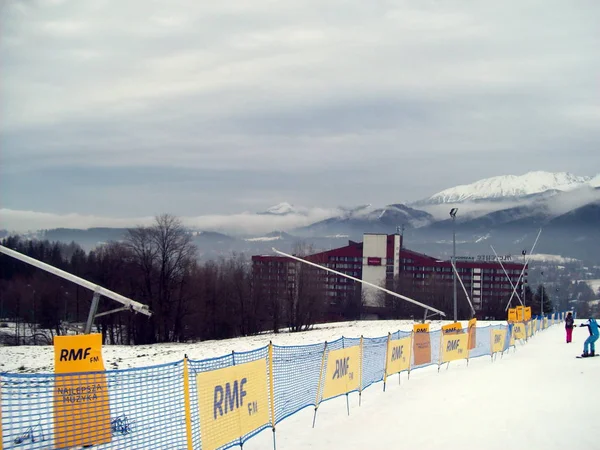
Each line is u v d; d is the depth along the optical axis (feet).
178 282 233.14
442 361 79.46
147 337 227.40
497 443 37.55
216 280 272.31
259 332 281.74
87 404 34.55
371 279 489.67
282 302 282.56
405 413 49.19
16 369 89.45
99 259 260.01
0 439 28.94
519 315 137.08
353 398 58.18
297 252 328.08
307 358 48.65
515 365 79.77
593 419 42.34
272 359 43.47
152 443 35.29
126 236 231.91
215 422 35.01
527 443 37.24
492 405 49.85
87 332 80.94
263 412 40.75
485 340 97.14
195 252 262.88
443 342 79.87
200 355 117.60
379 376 62.28
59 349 40.63
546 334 165.58
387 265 489.26
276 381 43.96
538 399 51.13
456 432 41.09
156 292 231.30
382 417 48.19
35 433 36.63
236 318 270.46
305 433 43.88
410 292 371.76
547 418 43.39
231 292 270.87
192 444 33.88
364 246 494.18
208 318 263.90
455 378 69.72
